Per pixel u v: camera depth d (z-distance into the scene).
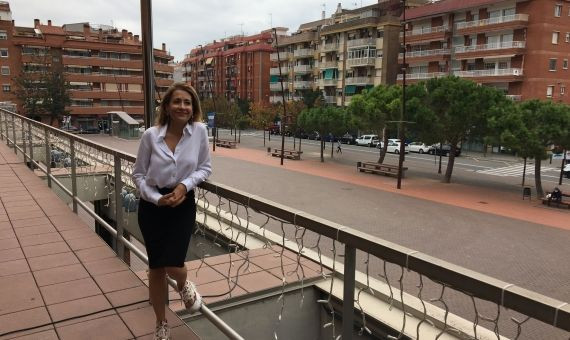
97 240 4.61
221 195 2.58
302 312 4.40
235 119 70.94
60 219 5.35
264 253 5.26
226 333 2.51
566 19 44.38
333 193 27.39
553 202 24.56
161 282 2.63
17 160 9.92
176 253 2.52
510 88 46.25
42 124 7.46
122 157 3.74
